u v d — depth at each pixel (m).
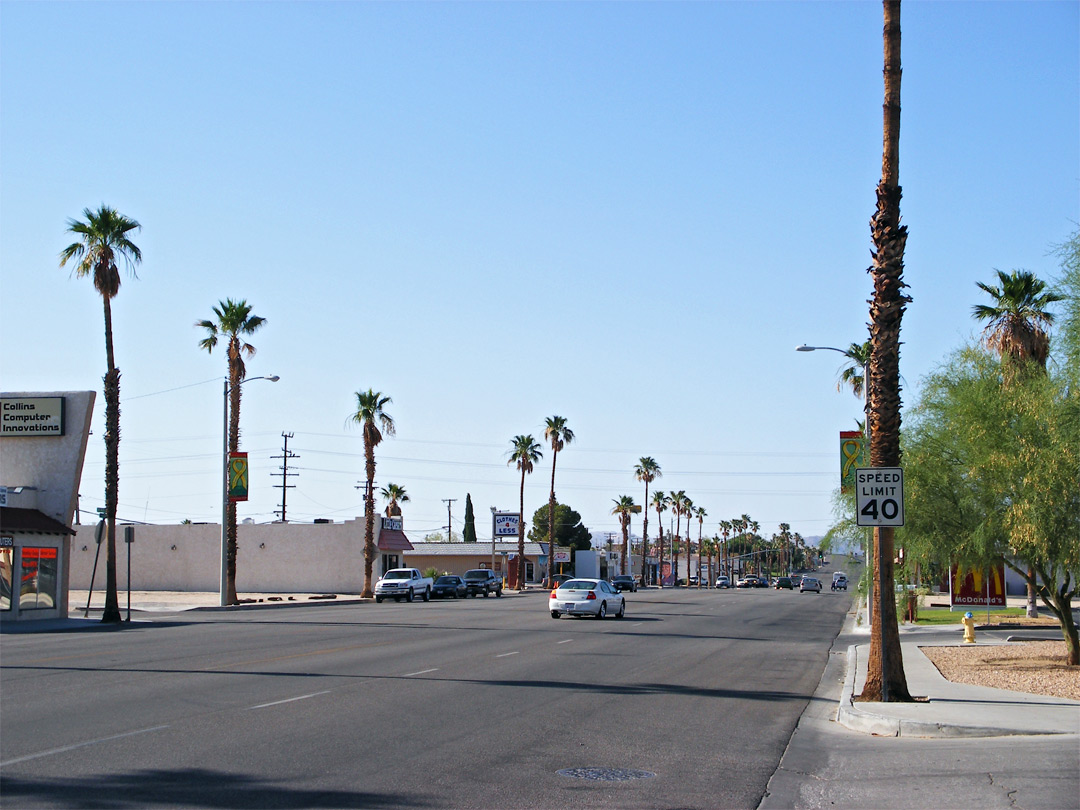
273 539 74.94
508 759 10.77
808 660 24.23
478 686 17.03
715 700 16.22
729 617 43.81
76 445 39.91
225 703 14.50
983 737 12.35
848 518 23.55
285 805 8.55
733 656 24.70
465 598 67.56
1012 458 18.83
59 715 13.25
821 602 64.94
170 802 8.59
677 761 10.98
